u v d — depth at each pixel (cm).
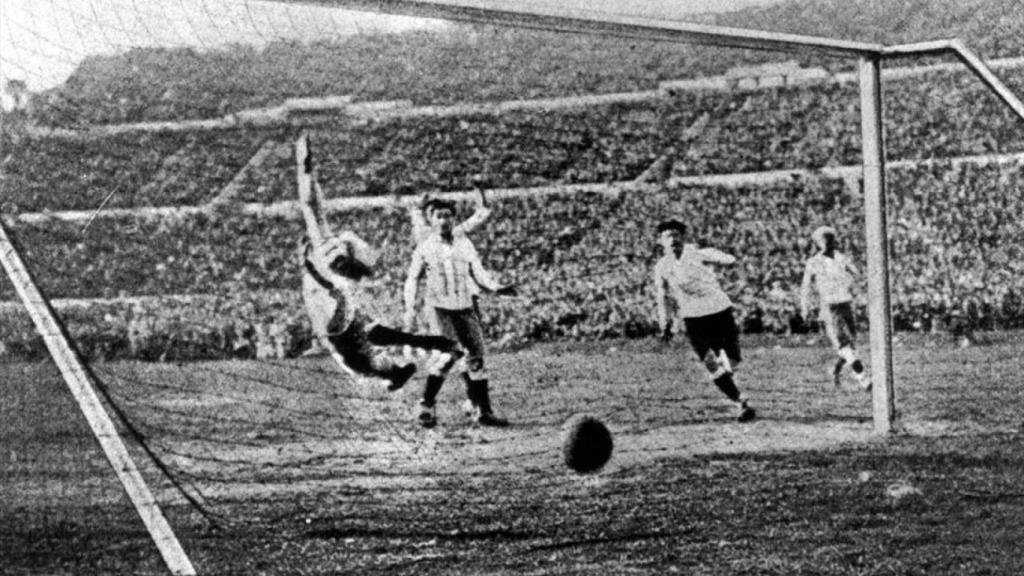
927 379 959
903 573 659
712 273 934
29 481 765
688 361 931
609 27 868
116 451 661
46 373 932
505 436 866
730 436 880
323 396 902
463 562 696
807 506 761
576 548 711
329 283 932
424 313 909
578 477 814
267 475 800
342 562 691
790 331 1007
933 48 902
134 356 986
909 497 768
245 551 701
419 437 865
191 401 898
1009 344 1020
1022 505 750
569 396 900
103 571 660
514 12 849
